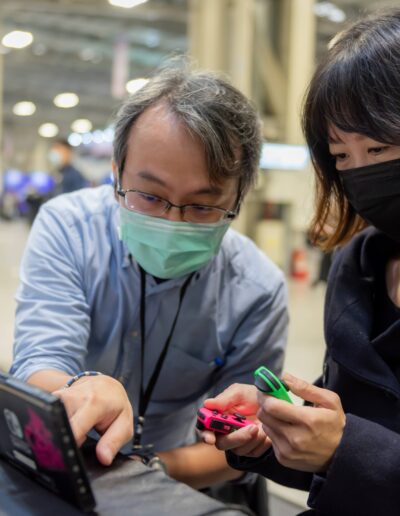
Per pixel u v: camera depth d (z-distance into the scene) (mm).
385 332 863
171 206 1033
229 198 1061
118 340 1236
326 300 1011
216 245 1116
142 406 1252
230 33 5133
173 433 1363
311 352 4027
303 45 5461
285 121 5465
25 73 16266
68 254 1215
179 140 979
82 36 12180
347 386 917
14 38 11680
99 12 9242
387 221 911
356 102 823
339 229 1070
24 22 11250
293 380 778
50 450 630
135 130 1025
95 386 876
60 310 1141
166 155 987
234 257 1283
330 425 752
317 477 829
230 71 5125
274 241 5672
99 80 16844
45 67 15484
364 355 870
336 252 1097
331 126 879
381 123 809
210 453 1264
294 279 6809
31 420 628
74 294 1178
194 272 1200
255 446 916
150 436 1325
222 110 992
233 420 901
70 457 615
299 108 991
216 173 999
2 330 4414
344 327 911
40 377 1010
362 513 764
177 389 1294
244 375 1286
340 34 914
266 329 1268
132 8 8336
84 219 1245
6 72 16203
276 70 5441
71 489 641
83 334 1147
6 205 18594
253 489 1303
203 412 910
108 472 754
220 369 1304
